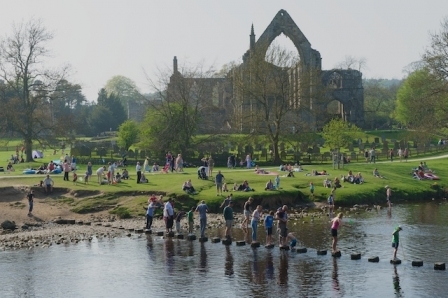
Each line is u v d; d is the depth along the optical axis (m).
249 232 57.25
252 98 118.00
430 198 81.81
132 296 38.66
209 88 124.69
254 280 41.28
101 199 68.38
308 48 167.12
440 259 46.50
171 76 116.50
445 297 37.50
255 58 114.50
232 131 125.12
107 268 44.69
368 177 86.81
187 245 51.62
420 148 120.88
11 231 58.47
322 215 67.00
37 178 78.25
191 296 38.34
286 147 125.31
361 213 68.56
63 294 39.28
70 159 94.69
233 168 98.50
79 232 57.09
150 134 111.62
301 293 38.53
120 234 56.31
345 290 39.00
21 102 106.38
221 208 67.88
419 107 107.69
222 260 46.44
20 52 106.06
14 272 43.91
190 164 103.44
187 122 110.00
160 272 43.50
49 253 49.12
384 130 173.25
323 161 108.75
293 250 49.16
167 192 69.06
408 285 39.84
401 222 62.19
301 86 115.12
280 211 50.00
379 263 45.19
